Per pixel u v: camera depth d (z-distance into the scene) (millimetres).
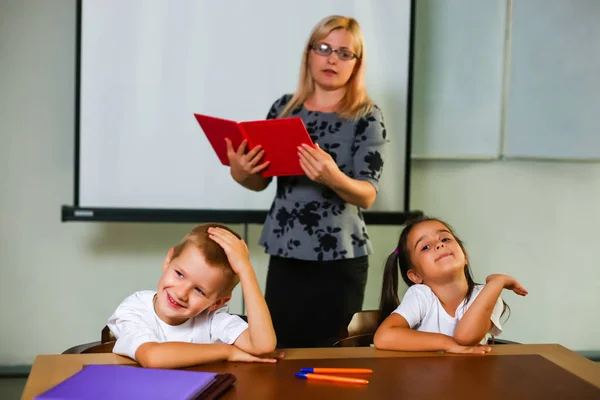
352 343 1735
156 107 2855
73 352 1534
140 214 2859
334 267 2115
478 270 3271
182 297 1312
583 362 1334
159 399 1003
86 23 2779
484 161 3229
